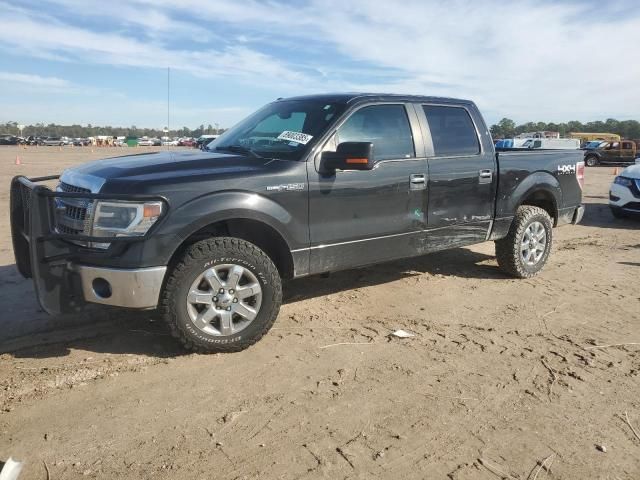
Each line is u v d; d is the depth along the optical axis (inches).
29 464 105.5
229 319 154.4
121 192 141.2
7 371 142.9
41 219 139.2
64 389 134.7
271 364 151.2
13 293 205.6
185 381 140.1
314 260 173.5
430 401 133.2
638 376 149.2
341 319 187.8
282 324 181.8
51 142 3358.8
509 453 113.0
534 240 243.4
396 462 108.8
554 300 214.7
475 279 242.2
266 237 170.6
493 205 225.1
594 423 125.1
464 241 217.8
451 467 107.8
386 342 168.7
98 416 123.0
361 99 186.4
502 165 224.8
